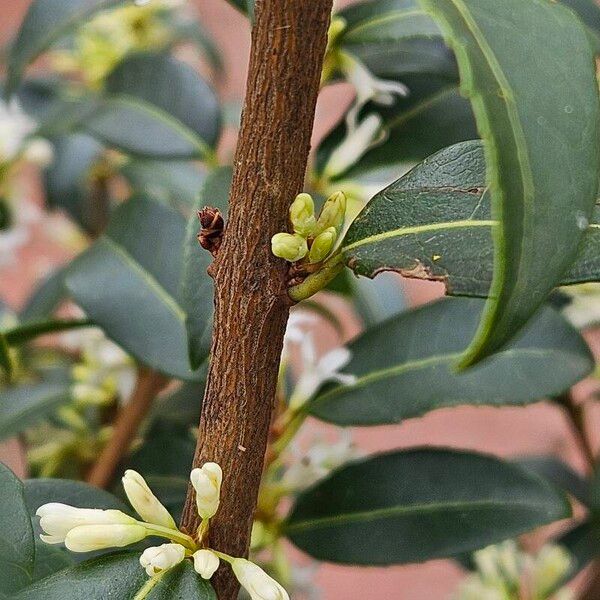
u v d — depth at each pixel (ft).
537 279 0.50
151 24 1.30
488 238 0.58
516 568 1.07
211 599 0.58
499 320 0.50
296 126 0.57
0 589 0.57
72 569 0.59
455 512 0.75
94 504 0.67
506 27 0.52
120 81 0.93
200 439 0.60
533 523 0.74
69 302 1.20
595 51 0.76
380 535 0.76
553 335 0.76
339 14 0.78
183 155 0.91
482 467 0.76
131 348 0.79
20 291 2.22
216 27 2.49
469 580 1.19
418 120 0.82
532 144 0.51
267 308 0.58
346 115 0.84
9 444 1.12
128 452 0.89
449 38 0.51
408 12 0.76
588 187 0.51
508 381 0.75
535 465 1.13
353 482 0.77
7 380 1.09
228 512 0.59
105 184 1.35
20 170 1.32
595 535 1.03
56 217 1.48
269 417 0.60
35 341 1.21
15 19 2.81
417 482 0.76
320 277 0.58
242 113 0.58
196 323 0.67
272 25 0.56
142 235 0.83
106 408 1.03
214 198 0.70
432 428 2.34
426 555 0.75
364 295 1.00
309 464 0.81
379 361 0.78
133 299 0.81
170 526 0.60
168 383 0.88
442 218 0.59
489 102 0.50
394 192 0.60
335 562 0.76
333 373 0.77
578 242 0.51
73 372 1.05
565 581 1.05
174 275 0.81
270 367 0.59
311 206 0.57
